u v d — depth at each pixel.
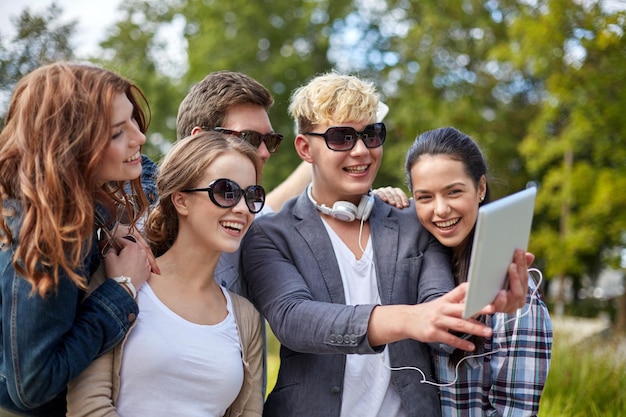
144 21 18.86
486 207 1.54
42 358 1.69
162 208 2.06
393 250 2.28
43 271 1.68
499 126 15.09
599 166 10.42
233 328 2.04
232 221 1.99
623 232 10.51
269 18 16.42
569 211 11.36
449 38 15.49
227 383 1.95
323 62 16.94
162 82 16.77
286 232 2.29
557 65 9.77
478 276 1.57
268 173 15.60
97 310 1.80
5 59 5.42
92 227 1.79
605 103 9.25
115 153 1.81
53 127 1.72
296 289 2.11
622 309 10.63
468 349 1.74
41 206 1.67
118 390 1.85
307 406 2.13
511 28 10.27
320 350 1.96
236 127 2.67
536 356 2.12
